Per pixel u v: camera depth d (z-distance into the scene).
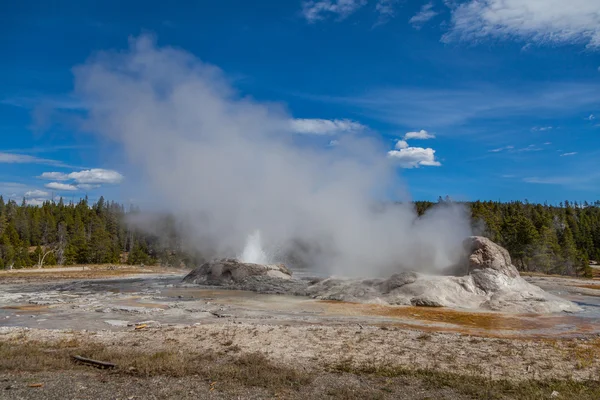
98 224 98.44
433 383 10.78
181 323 19.03
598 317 22.16
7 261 67.31
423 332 17.38
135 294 29.92
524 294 25.53
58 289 34.00
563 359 13.51
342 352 13.87
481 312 23.16
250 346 14.46
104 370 11.26
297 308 23.77
